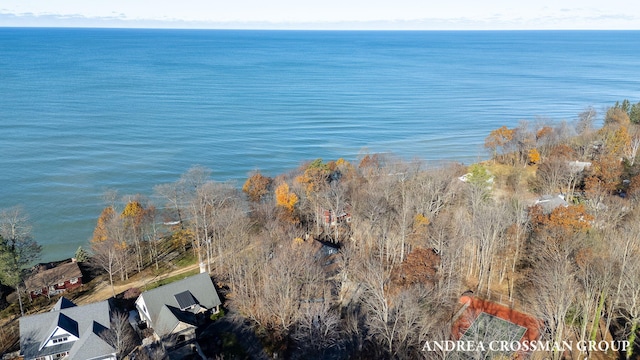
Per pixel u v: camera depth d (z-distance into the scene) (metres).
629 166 96.31
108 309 63.28
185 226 94.81
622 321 57.75
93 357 57.94
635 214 70.94
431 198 84.81
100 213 110.44
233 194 95.50
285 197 89.69
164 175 134.00
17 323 68.19
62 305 65.56
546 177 96.19
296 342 59.06
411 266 61.41
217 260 82.94
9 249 71.62
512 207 78.69
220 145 161.75
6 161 142.62
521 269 69.31
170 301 66.19
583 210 68.88
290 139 169.50
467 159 145.62
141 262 85.25
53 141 163.62
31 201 116.00
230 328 64.81
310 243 76.19
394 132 180.50
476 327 52.72
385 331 53.50
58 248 96.75
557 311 51.81
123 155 150.38
